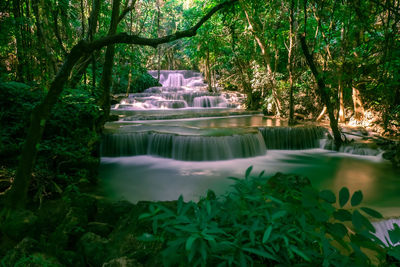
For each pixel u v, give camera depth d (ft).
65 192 16.28
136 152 30.27
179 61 106.01
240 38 47.70
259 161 29.86
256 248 4.14
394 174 25.45
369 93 37.04
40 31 23.65
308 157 31.55
